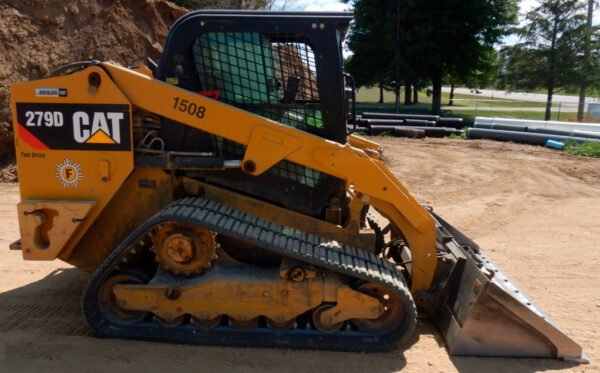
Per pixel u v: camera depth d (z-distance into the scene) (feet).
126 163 11.92
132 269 12.30
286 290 11.75
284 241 11.76
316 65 12.22
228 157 12.55
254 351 11.95
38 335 12.48
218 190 12.61
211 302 11.77
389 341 12.02
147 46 40.24
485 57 87.51
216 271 12.03
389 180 12.33
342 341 12.02
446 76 98.02
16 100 11.76
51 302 14.52
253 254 12.82
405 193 12.64
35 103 11.77
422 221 12.75
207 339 12.00
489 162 39.42
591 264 18.89
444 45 84.28
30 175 12.05
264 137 11.85
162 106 11.84
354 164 12.11
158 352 11.76
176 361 11.44
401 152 43.37
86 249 12.90
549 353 12.03
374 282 11.64
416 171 35.88
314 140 11.93
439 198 28.99
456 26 81.25
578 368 11.69
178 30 12.09
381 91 121.08
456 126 60.18
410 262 14.73
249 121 11.80
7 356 11.49
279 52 12.30
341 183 12.80
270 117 12.49
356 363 11.60
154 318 12.29
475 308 11.81
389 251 16.37
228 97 12.46
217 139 12.42
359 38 87.66
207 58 12.27
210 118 11.83
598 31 75.61
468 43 84.69
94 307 12.19
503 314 11.82
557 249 20.56
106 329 12.08
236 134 11.88
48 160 11.98
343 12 12.16
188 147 12.37
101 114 11.76
